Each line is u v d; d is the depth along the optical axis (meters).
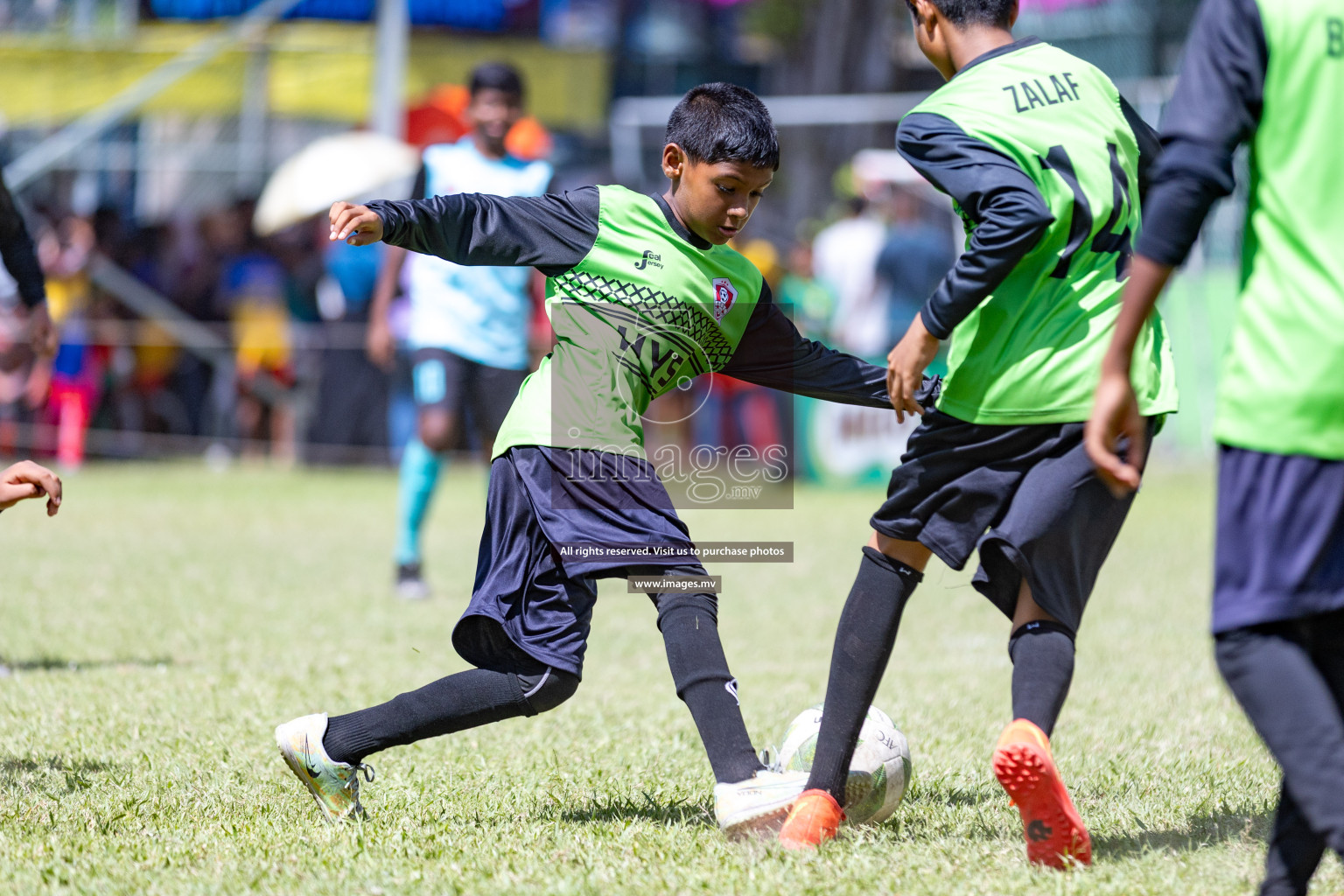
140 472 47.31
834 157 65.62
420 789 13.75
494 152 25.58
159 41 54.62
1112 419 9.17
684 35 80.38
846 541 35.44
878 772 12.16
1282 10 8.95
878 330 47.66
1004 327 11.18
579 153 63.09
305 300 50.00
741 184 11.97
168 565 29.77
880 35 79.88
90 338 47.44
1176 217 8.87
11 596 25.62
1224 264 52.69
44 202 50.00
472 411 26.53
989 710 17.55
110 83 54.22
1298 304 8.89
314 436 49.59
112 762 14.74
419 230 11.62
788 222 65.12
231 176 55.47
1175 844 11.50
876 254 48.25
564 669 11.88
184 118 55.34
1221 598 8.99
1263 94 9.02
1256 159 9.16
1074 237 11.14
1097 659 21.20
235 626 23.34
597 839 11.85
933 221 51.00
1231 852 11.17
